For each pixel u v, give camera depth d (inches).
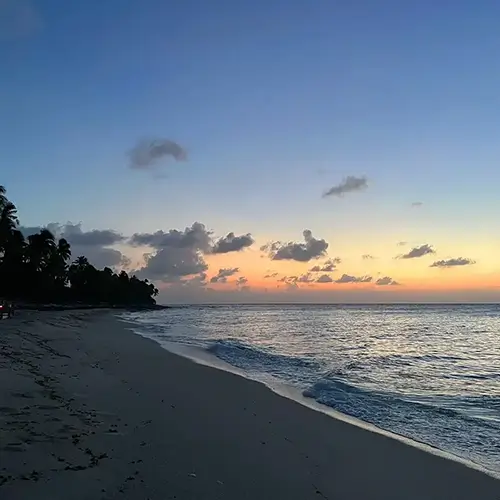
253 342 1358.3
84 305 4672.7
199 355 973.2
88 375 585.0
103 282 5319.9
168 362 805.9
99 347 984.3
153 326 2172.7
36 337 1037.2
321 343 1349.7
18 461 262.1
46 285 3907.5
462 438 404.5
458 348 1252.5
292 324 2495.1
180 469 281.6
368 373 783.7
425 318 3432.6
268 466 306.7
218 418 423.8
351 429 418.6
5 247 3380.9
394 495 278.4
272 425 416.5
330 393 590.9
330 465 321.7
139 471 270.8
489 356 1064.2
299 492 269.7
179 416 414.3
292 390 611.8
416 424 450.3
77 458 278.2
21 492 226.5
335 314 4473.4
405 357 1029.8
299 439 378.0
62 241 4291.3
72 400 425.7
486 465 336.2
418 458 346.3
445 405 538.3
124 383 557.3
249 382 627.5
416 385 678.5
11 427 319.9
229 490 259.9
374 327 2231.8
